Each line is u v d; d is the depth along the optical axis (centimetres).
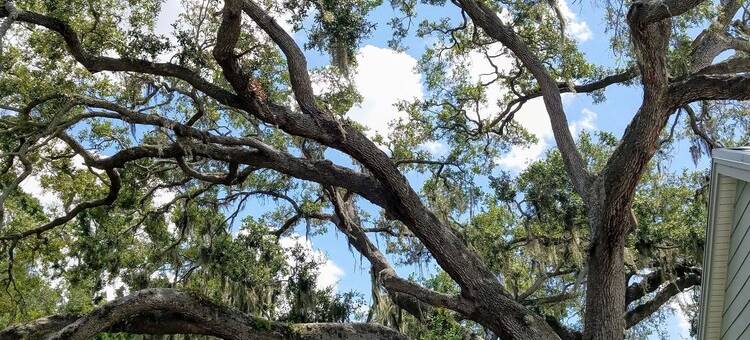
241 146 1353
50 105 1445
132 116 1299
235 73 1236
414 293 1300
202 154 1325
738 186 866
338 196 1647
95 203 1598
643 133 1202
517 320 1252
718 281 900
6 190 1317
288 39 1312
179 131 1302
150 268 1700
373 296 1580
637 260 1733
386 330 1357
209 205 1722
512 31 1479
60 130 1298
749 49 1428
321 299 1600
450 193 1766
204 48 1411
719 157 873
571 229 1677
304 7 1409
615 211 1240
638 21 1095
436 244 1294
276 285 1581
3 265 2067
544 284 1955
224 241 1572
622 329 1245
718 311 908
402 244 1836
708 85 1163
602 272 1262
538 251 1727
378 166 1298
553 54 1700
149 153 1393
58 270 2072
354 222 1666
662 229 1636
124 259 1734
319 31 1421
